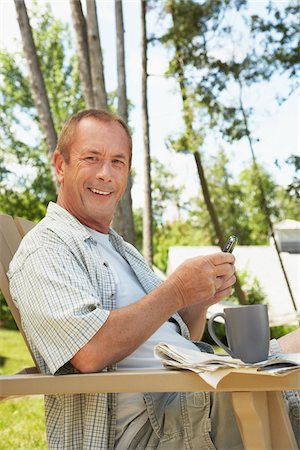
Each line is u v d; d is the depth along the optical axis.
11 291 1.36
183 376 1.09
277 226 6.79
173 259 7.27
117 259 1.59
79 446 1.29
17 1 4.96
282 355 1.28
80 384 1.12
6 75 12.62
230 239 1.36
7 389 1.14
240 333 1.22
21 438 3.13
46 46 12.91
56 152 1.61
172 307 1.27
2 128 12.30
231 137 6.55
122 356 1.23
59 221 1.48
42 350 1.26
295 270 7.23
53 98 12.89
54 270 1.31
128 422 1.32
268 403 1.15
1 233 1.54
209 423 1.26
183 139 6.84
